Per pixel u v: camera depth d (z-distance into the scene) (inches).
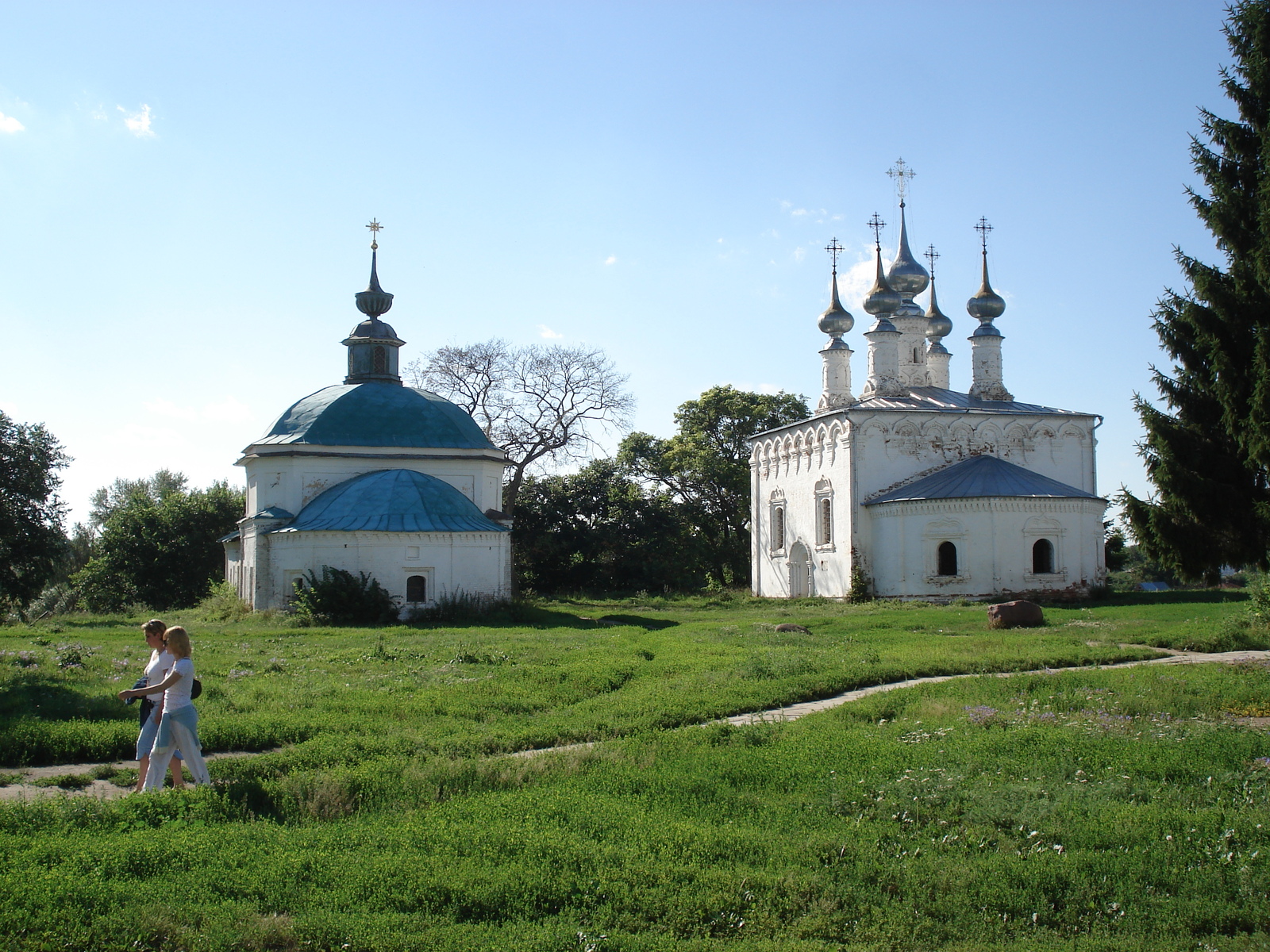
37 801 406.3
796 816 399.5
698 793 431.2
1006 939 298.8
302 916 301.0
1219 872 335.9
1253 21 796.0
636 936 293.4
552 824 382.3
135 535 2511.1
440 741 542.0
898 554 1846.7
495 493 1979.6
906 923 304.2
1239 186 816.9
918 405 2010.3
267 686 737.6
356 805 422.0
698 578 2694.4
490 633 1299.2
